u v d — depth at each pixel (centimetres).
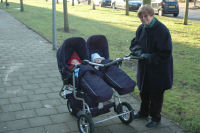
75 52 452
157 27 386
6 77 645
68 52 444
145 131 425
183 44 1092
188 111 487
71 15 2045
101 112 411
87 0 3672
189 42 1134
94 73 405
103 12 2356
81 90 404
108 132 419
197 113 479
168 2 2100
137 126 441
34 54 875
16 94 548
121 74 410
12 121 438
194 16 2192
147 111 463
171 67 412
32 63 772
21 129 415
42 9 2520
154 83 411
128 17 2008
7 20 1694
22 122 437
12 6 2850
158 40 386
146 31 399
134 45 439
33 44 1026
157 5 2177
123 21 1762
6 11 2291
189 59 860
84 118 397
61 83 621
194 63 813
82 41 440
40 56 853
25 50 924
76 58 448
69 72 418
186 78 671
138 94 570
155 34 387
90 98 405
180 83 636
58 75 677
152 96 429
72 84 426
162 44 384
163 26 388
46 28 1401
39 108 489
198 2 3584
